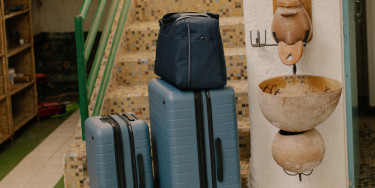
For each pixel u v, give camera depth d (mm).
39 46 6883
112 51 3777
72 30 6848
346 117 2633
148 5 4594
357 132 2672
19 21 5879
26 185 4090
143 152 2664
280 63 2688
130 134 2623
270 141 2822
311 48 2580
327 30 2549
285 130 2318
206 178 2654
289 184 2807
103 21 6879
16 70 5906
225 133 2641
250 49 2736
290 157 2334
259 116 2826
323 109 2215
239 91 3539
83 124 3232
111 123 2643
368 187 2725
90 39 3324
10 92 5285
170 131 2580
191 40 2506
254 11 2672
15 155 4820
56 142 5145
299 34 2355
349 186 2707
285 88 2502
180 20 2549
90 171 2783
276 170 2832
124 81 3982
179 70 2531
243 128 3365
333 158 2693
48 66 6926
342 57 2564
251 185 3020
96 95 3529
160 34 2760
